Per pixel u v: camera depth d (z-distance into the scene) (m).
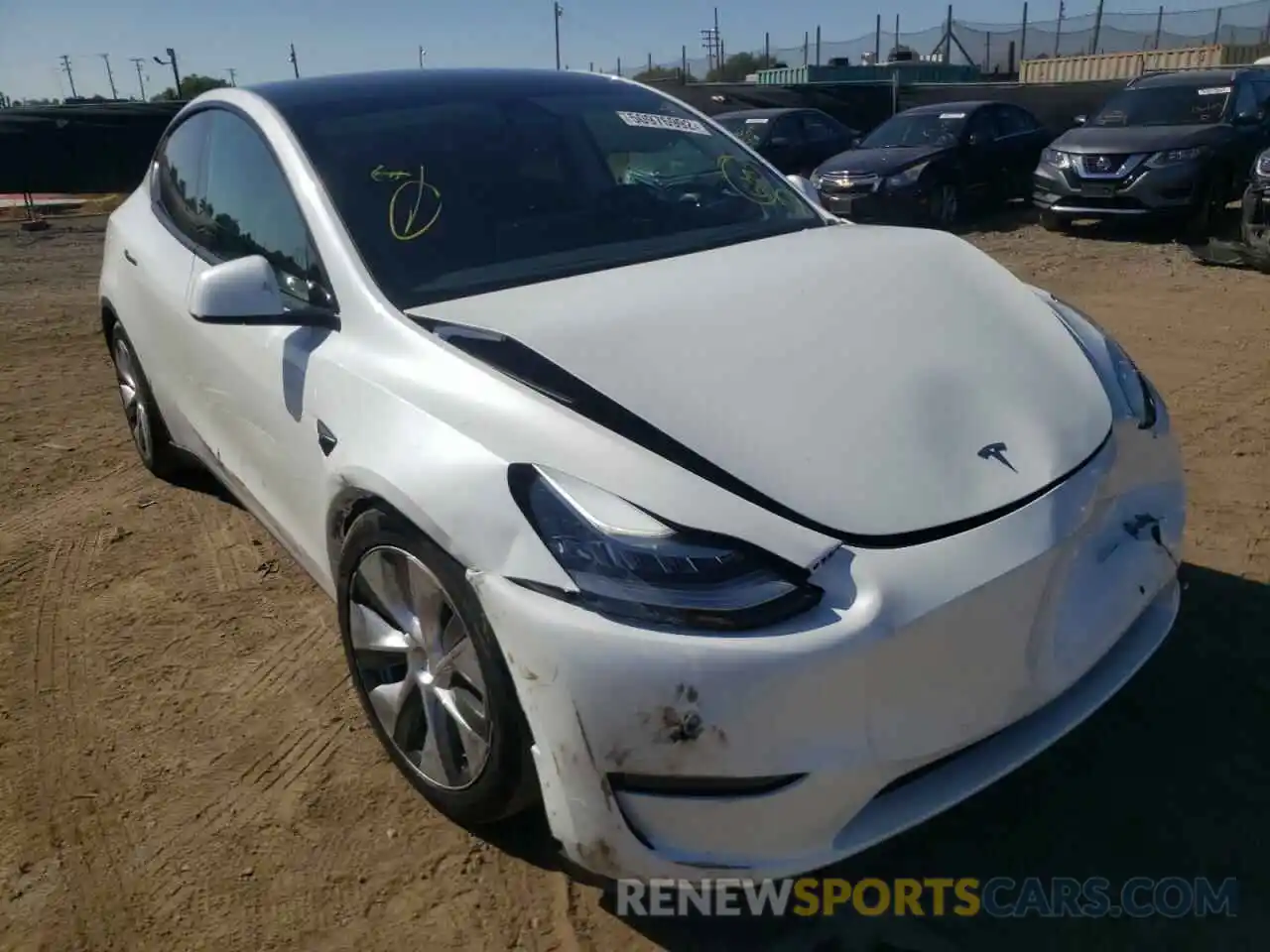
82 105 21.20
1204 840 2.46
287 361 2.88
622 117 3.59
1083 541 2.29
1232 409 5.09
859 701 1.98
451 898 2.39
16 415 5.88
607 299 2.59
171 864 2.51
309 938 2.30
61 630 3.55
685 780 1.97
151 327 3.95
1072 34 31.34
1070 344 2.77
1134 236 10.82
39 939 2.32
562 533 2.06
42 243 14.46
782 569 2.00
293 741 2.93
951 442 2.28
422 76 3.57
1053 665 2.24
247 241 3.29
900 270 2.88
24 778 2.82
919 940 2.24
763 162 3.75
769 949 2.24
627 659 1.94
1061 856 2.44
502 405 2.27
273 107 3.29
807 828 2.00
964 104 13.09
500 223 3.01
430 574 2.30
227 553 4.06
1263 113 10.78
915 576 2.03
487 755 2.26
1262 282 8.05
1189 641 3.16
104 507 4.54
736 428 2.21
